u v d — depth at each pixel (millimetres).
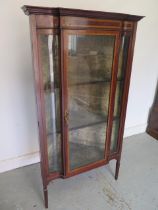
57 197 1517
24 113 1688
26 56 1514
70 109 1267
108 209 1420
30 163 1881
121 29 1195
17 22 1394
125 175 1773
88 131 1444
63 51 1053
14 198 1493
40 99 1113
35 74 1046
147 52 2133
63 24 992
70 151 1382
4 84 1519
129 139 2393
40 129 1185
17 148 1782
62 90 1152
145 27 1982
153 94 2457
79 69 1208
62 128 1259
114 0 1712
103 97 1401
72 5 1538
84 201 1486
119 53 1276
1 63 1451
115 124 1544
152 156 2061
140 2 1850
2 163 1742
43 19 958
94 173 1789
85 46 1157
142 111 2463
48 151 1305
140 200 1508
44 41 1018
